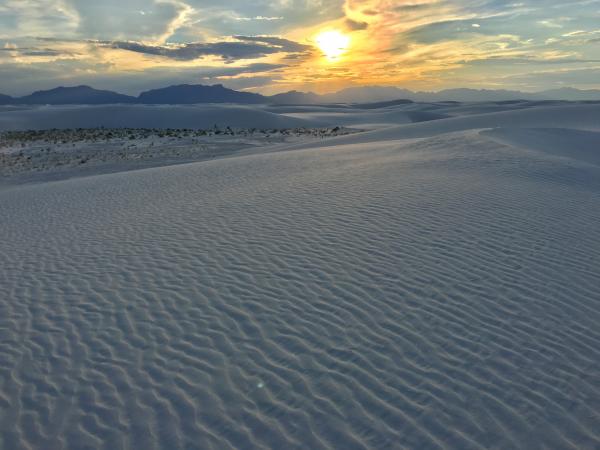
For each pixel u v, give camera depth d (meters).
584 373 5.20
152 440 4.55
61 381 5.52
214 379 5.38
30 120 109.62
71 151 43.22
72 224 12.98
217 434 4.57
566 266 7.89
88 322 6.84
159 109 118.75
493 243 8.94
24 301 7.69
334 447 4.32
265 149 41.56
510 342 5.82
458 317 6.41
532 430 4.42
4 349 6.26
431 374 5.27
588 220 10.25
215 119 102.00
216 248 9.51
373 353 5.70
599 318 6.31
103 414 4.94
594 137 27.00
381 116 127.38
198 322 6.64
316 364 5.55
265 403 4.95
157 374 5.53
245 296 7.31
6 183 28.75
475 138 22.97
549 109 53.94
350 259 8.48
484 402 4.80
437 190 12.88
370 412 4.73
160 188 17.78
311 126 98.62
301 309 6.82
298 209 11.96
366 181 14.70
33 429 4.79
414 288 7.27
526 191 12.62
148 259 9.20
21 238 11.91
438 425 4.52
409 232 9.70
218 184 17.25
